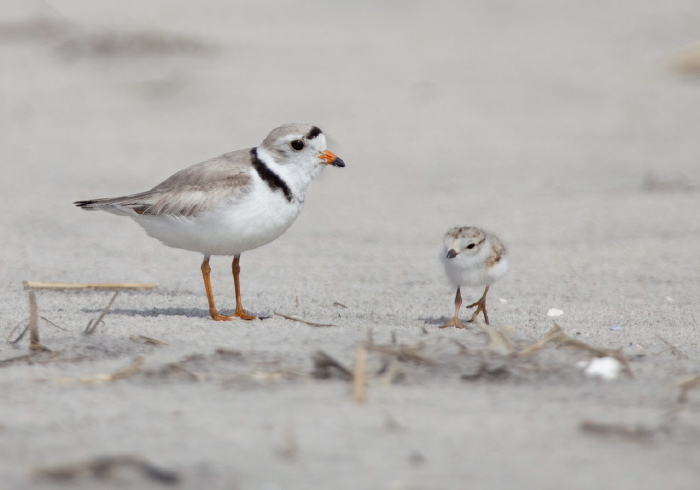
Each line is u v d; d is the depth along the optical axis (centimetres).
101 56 2630
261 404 586
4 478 469
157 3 3450
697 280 1107
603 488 459
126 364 689
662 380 655
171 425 546
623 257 1211
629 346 799
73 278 1104
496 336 724
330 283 1110
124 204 929
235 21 3209
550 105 2247
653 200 1502
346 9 3503
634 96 2312
